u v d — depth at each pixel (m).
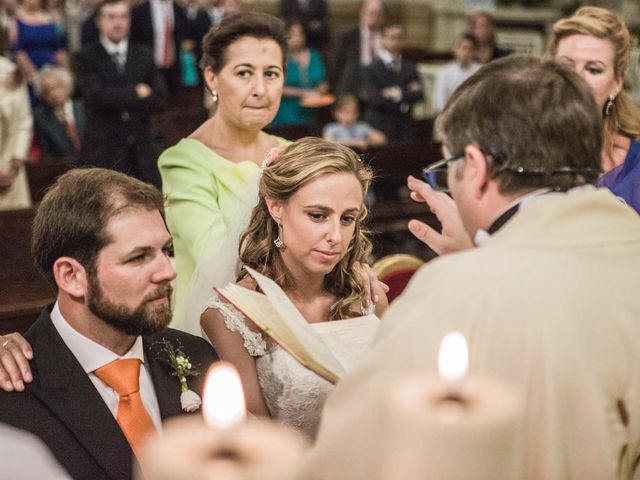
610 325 1.64
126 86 8.38
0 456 1.23
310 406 2.58
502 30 14.66
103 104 8.30
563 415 1.60
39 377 2.25
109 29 8.39
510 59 1.87
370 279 2.93
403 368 1.58
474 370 1.59
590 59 3.18
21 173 6.88
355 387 1.61
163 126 6.72
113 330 2.30
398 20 16.81
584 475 1.62
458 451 1.08
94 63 8.38
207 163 3.40
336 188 2.61
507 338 1.60
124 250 2.19
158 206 2.29
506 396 1.13
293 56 11.20
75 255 2.21
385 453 1.22
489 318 1.61
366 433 1.51
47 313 2.35
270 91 3.47
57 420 2.22
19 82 7.23
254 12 3.55
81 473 2.18
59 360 2.27
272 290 2.48
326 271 2.67
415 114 13.52
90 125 8.39
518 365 1.59
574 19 3.24
